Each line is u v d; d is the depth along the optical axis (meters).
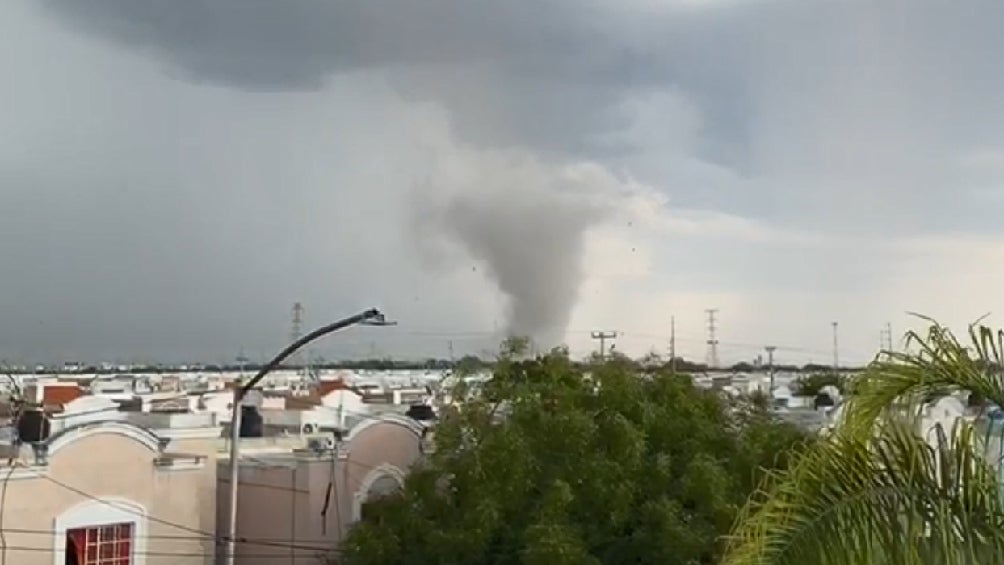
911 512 7.13
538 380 25.28
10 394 32.38
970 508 7.18
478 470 23.00
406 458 27.89
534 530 21.31
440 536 22.59
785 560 7.14
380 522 24.16
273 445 28.88
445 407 26.22
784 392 49.84
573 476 22.72
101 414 25.25
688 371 33.88
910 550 7.03
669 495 22.55
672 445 23.98
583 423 23.23
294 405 39.66
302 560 25.67
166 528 23.08
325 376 86.62
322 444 27.03
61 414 24.69
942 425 7.55
